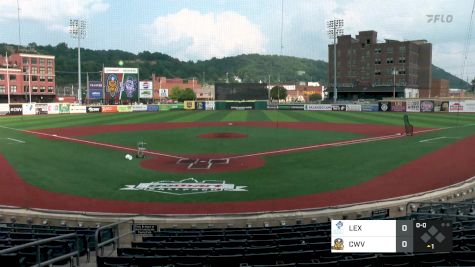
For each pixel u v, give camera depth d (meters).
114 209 17.16
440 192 18.17
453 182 21.08
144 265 8.75
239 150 30.94
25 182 21.61
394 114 67.06
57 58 169.38
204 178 22.09
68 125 51.84
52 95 118.31
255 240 11.11
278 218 15.33
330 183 20.91
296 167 24.62
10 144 35.12
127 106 84.50
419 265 8.18
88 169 24.59
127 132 43.44
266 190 19.72
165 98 148.75
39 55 114.62
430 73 114.44
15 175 23.20
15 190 20.12
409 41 108.19
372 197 18.53
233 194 19.11
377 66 112.56
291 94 170.38
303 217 15.45
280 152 29.91
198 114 71.12
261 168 24.42
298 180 21.53
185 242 10.95
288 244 11.00
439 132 41.59
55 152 30.80
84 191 19.83
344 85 116.69
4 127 49.50
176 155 28.98
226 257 8.86
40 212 16.06
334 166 24.88
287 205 17.47
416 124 49.62
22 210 16.33
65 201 18.31
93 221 15.15
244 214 15.65
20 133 43.22
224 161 26.59
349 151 30.16
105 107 82.88
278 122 53.75
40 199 18.64
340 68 117.38
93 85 103.69
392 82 110.69
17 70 109.88
